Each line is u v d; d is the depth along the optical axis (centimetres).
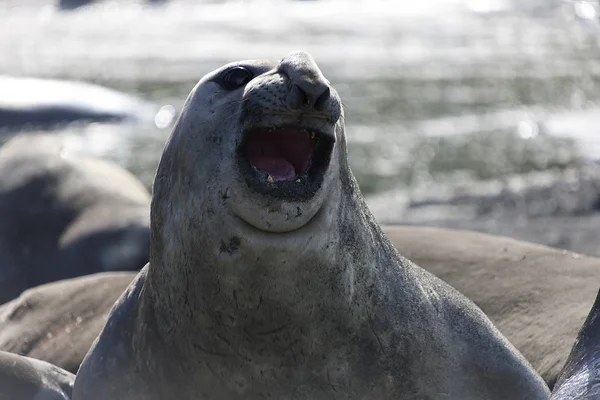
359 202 1614
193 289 1540
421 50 12725
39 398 1916
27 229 4000
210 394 1576
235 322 1512
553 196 4772
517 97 9325
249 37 14125
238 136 1457
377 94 9244
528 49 13025
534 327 2233
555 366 2098
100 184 4166
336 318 1537
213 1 19862
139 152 6694
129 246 3866
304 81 1373
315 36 14162
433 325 1694
